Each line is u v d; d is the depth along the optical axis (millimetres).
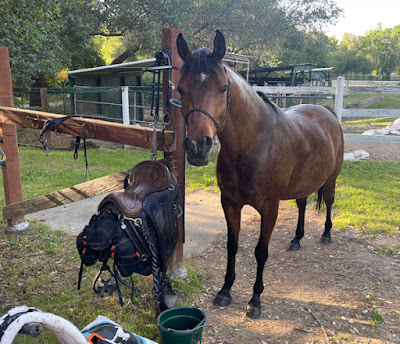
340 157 4484
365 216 5438
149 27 14578
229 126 2816
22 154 9914
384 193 6570
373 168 8312
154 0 14359
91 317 3096
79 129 3271
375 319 3127
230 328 3053
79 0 10953
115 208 2502
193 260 4227
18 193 4809
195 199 6457
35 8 8430
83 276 3764
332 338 2898
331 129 4207
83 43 15469
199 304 3391
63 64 15688
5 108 3848
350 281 3760
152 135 2994
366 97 26094
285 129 3195
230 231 3373
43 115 3498
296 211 5859
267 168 2998
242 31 17406
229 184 3105
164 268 2715
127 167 8539
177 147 3404
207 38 17906
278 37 19078
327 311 3266
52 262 4074
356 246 4586
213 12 16547
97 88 10195
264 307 3348
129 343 1753
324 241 4656
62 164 8844
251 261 4273
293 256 4363
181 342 2477
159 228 2631
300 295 3537
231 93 2699
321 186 4355
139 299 3350
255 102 2947
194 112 2398
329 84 23891
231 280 3426
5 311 3191
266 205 3133
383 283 3713
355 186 6992
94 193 3746
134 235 2480
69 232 4926
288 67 16766
